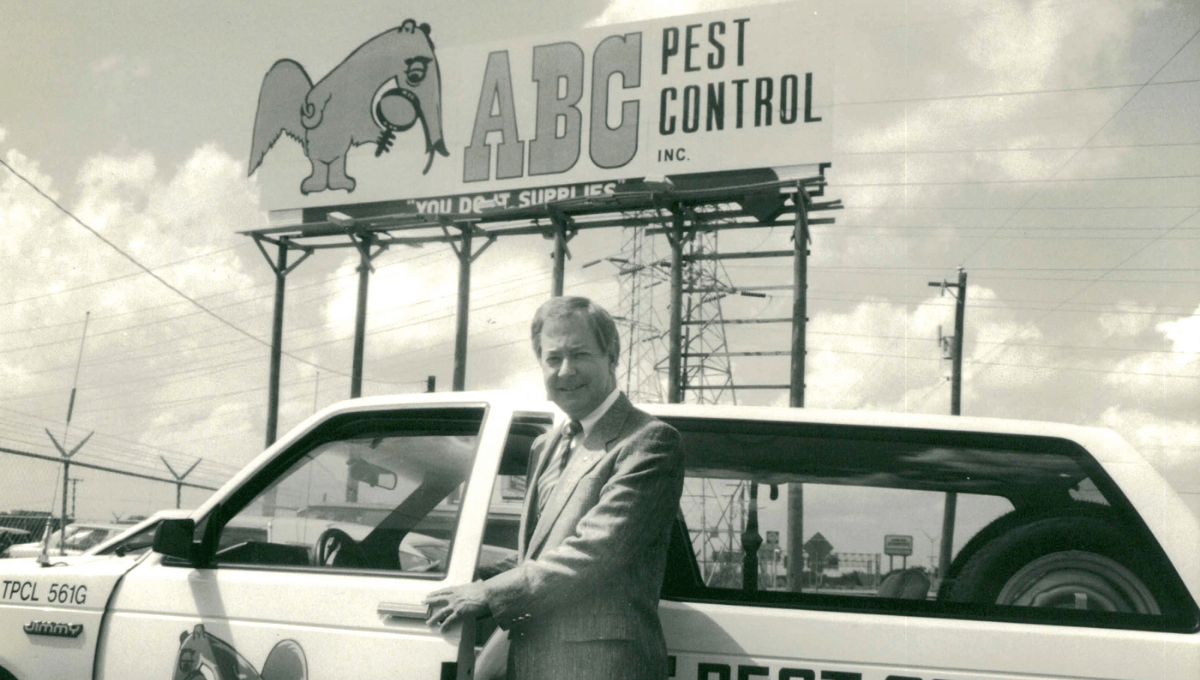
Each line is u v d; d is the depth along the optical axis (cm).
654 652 241
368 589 307
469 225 1950
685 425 315
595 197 1814
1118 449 299
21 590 345
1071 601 286
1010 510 295
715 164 1814
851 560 295
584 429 257
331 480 334
